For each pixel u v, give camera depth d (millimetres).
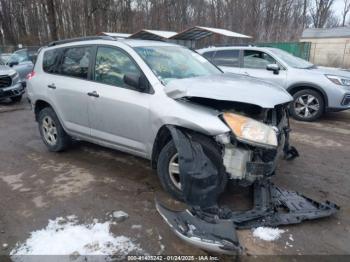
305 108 7266
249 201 3510
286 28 37500
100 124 4230
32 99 5262
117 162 4734
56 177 4258
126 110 3805
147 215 3295
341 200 3605
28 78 5383
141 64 3797
